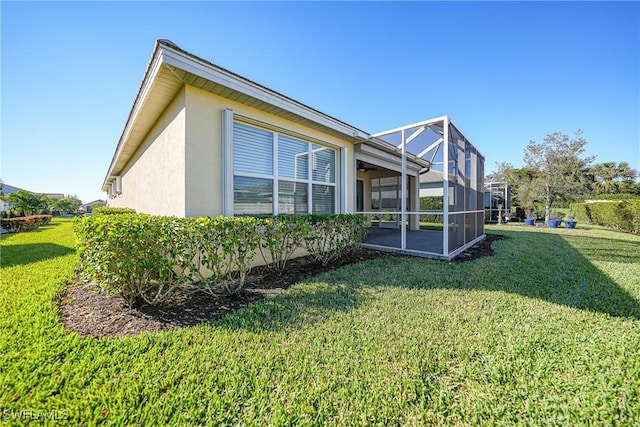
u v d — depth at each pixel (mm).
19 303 2906
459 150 6457
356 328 2400
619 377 1741
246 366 1838
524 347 2092
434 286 3609
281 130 4969
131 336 2229
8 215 19125
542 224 15281
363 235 6012
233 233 3275
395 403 1542
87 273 2771
